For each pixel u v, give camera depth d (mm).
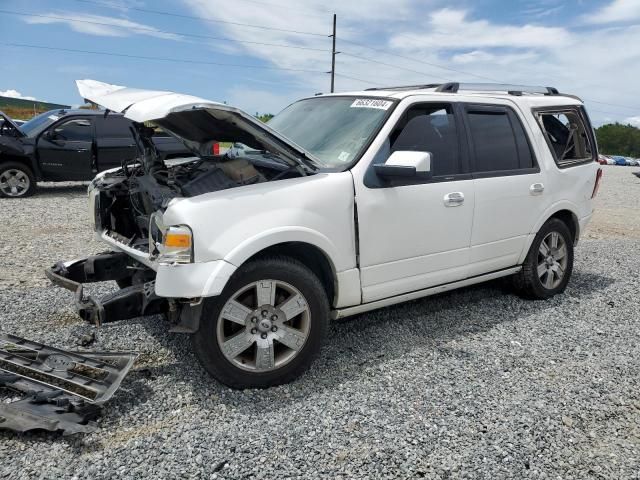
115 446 2762
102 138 11766
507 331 4492
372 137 3834
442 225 4145
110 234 4262
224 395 3299
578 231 5504
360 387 3471
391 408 3223
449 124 4316
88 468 2580
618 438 3006
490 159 4555
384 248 3818
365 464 2693
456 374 3688
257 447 2795
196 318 3121
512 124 4797
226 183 3408
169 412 3100
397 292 4000
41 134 11281
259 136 3316
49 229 8234
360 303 3811
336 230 3543
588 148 5586
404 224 3895
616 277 6344
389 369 3738
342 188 3570
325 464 2684
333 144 3986
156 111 3021
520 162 4809
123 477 2531
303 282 3400
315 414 3131
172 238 3043
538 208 4934
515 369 3797
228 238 3105
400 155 3592
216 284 3037
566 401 3369
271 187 3357
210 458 2693
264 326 3344
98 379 3336
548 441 2939
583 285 5938
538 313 4957
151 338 4113
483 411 3219
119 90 3951
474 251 4461
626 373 3795
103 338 4086
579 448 2893
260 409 3170
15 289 5238
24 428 2721
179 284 3010
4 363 3461
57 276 3777
